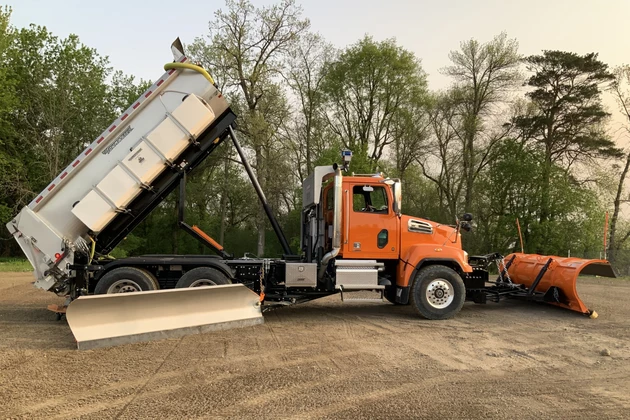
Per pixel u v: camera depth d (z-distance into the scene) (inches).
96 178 294.8
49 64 1138.0
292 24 1167.6
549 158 1201.4
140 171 297.1
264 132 1120.2
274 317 327.6
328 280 325.7
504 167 1178.6
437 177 1492.4
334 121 1459.2
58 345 237.8
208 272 295.4
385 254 321.1
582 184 1177.4
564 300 350.9
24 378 184.9
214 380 184.1
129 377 186.9
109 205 292.0
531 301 402.3
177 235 1332.4
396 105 1396.4
